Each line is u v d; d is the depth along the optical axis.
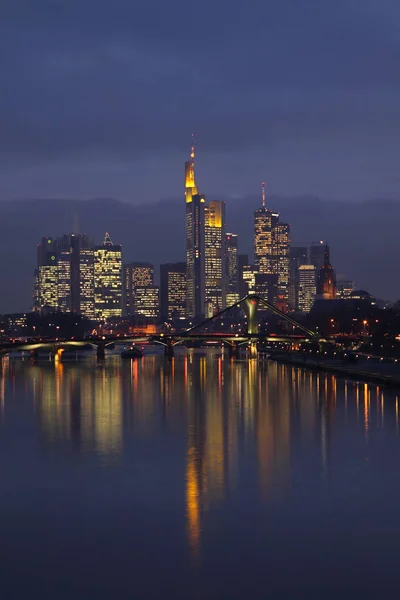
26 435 128.75
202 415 157.25
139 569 63.06
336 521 74.88
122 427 138.62
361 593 58.56
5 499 83.50
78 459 105.69
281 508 79.50
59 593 58.69
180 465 101.12
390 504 80.88
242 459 105.38
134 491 86.81
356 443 118.94
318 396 197.88
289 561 64.56
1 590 59.31
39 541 69.62
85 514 77.62
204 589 59.31
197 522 74.75
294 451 111.81
